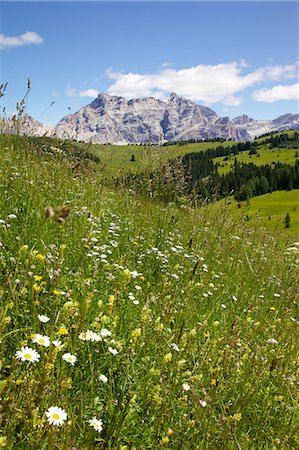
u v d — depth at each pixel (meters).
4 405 2.36
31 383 2.55
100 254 5.43
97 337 3.15
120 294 4.26
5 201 5.83
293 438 3.53
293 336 5.17
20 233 4.92
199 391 3.40
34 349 2.81
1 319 2.81
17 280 3.44
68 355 2.85
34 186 6.50
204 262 7.15
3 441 2.22
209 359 3.82
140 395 3.20
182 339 3.84
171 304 4.49
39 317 3.10
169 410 3.12
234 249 8.73
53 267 4.07
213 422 3.21
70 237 5.44
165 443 2.83
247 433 3.37
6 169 7.23
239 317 5.45
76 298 3.94
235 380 3.71
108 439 2.75
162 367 3.43
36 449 2.29
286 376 4.15
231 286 6.89
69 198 7.50
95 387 3.10
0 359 2.64
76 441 2.53
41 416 2.48
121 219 7.89
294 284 7.99
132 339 3.57
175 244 7.54
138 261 5.96
